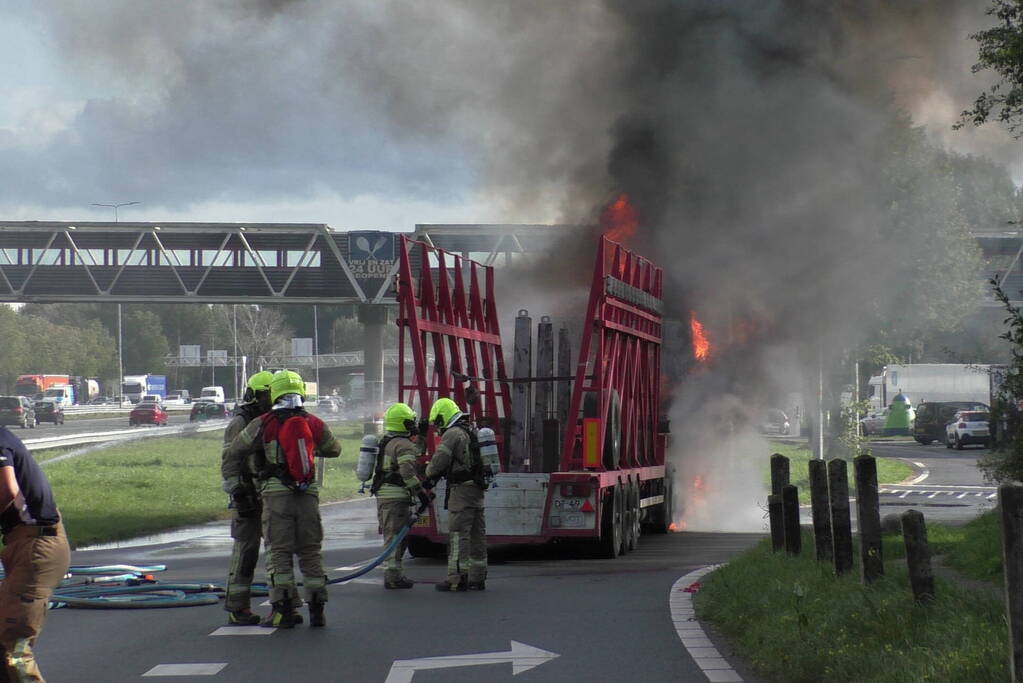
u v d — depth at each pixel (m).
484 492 18.36
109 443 68.50
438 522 20.20
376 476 16.52
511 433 22.02
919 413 79.62
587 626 13.08
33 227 94.38
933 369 91.88
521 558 21.41
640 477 23.50
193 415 115.50
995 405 18.38
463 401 21.48
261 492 13.13
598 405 20.84
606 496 21.06
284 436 13.07
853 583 12.59
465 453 16.42
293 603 13.16
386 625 13.25
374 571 19.19
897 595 11.17
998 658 8.41
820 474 15.12
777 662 10.16
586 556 21.23
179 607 14.77
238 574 13.37
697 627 12.98
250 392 13.62
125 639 12.33
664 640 12.14
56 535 8.94
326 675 10.45
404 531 16.36
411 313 19.78
